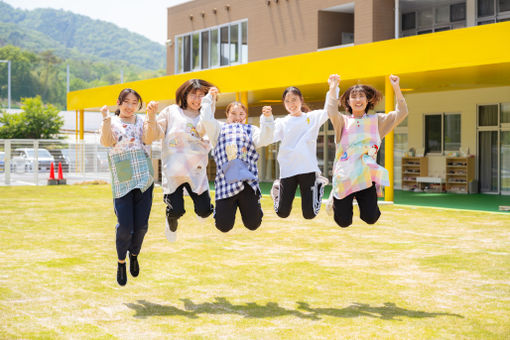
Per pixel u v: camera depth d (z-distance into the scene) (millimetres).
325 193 17359
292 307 4938
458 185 17422
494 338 4160
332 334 4238
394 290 5500
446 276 6082
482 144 17172
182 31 25078
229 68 16766
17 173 23922
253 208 5180
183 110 5340
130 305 4996
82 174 24484
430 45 12281
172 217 5297
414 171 18484
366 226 9898
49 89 116875
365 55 13406
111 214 12062
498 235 8914
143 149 5172
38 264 6711
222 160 5180
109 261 6898
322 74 14289
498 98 16500
